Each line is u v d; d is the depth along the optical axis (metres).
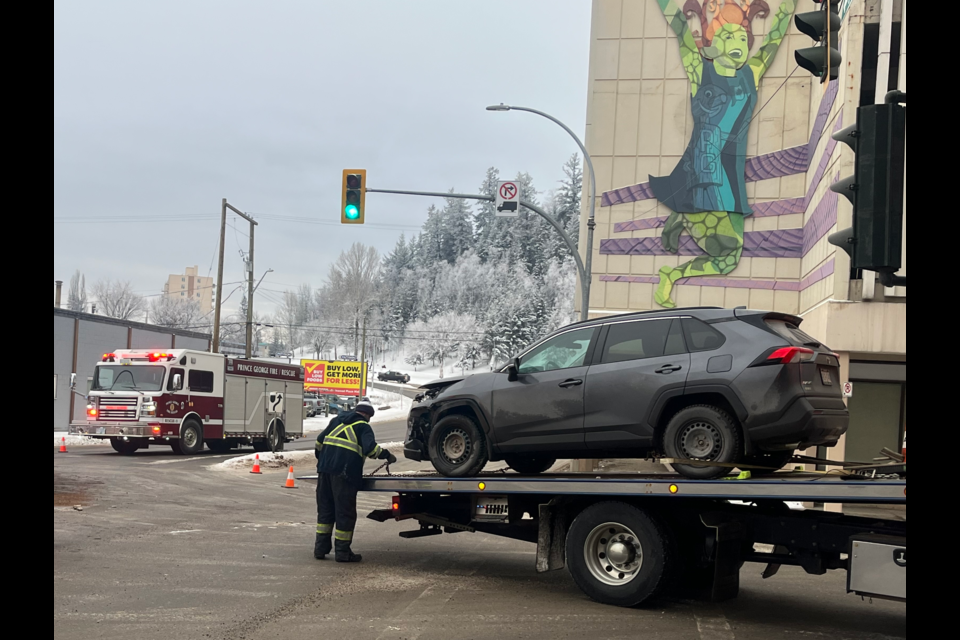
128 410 24.50
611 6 28.66
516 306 126.94
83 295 128.00
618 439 8.12
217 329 39.78
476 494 8.98
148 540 10.33
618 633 6.51
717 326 7.83
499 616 6.96
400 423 58.66
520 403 8.75
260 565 8.98
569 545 7.83
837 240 6.00
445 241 179.62
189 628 6.30
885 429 20.77
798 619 7.30
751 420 7.31
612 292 28.28
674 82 28.14
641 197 28.20
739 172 27.53
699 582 8.30
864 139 5.71
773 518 7.36
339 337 150.50
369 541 11.24
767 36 27.58
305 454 26.44
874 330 18.19
